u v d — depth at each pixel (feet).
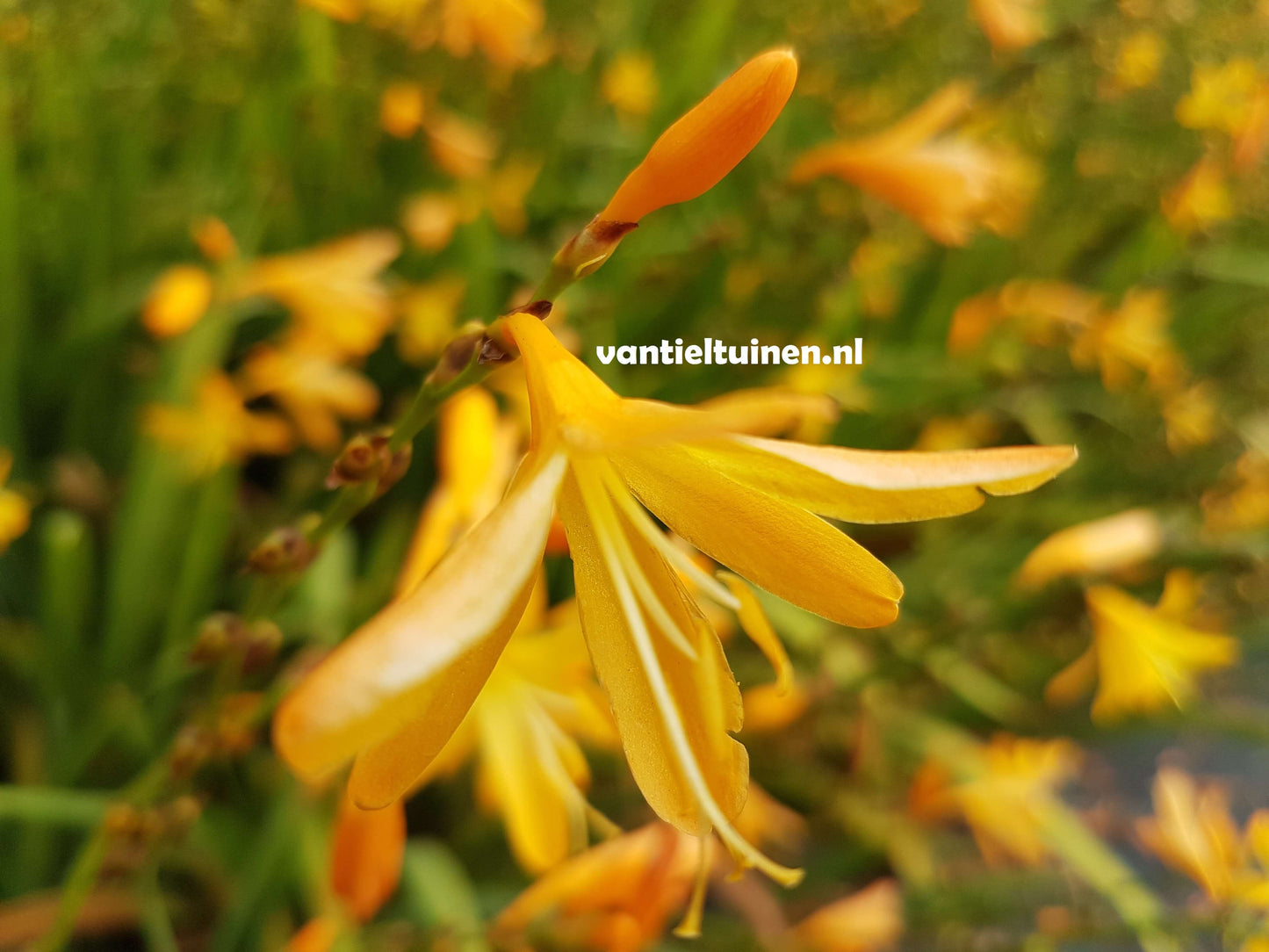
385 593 0.71
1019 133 1.35
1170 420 1.40
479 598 0.26
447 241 1.11
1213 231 1.41
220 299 0.91
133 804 0.46
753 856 0.30
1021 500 1.36
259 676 0.93
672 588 0.34
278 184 1.02
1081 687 1.26
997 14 1.15
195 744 0.44
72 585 0.80
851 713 1.12
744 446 0.30
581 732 0.60
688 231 1.21
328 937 0.57
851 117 1.29
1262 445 1.45
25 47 0.91
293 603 0.87
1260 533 1.08
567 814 0.56
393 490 1.09
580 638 0.58
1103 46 1.22
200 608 0.91
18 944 0.77
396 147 1.18
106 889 0.81
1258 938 0.71
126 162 1.07
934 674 1.07
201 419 0.89
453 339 0.33
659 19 1.41
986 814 1.03
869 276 1.19
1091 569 0.89
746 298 1.16
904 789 1.21
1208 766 1.55
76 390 1.06
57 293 1.11
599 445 0.30
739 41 1.34
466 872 0.97
